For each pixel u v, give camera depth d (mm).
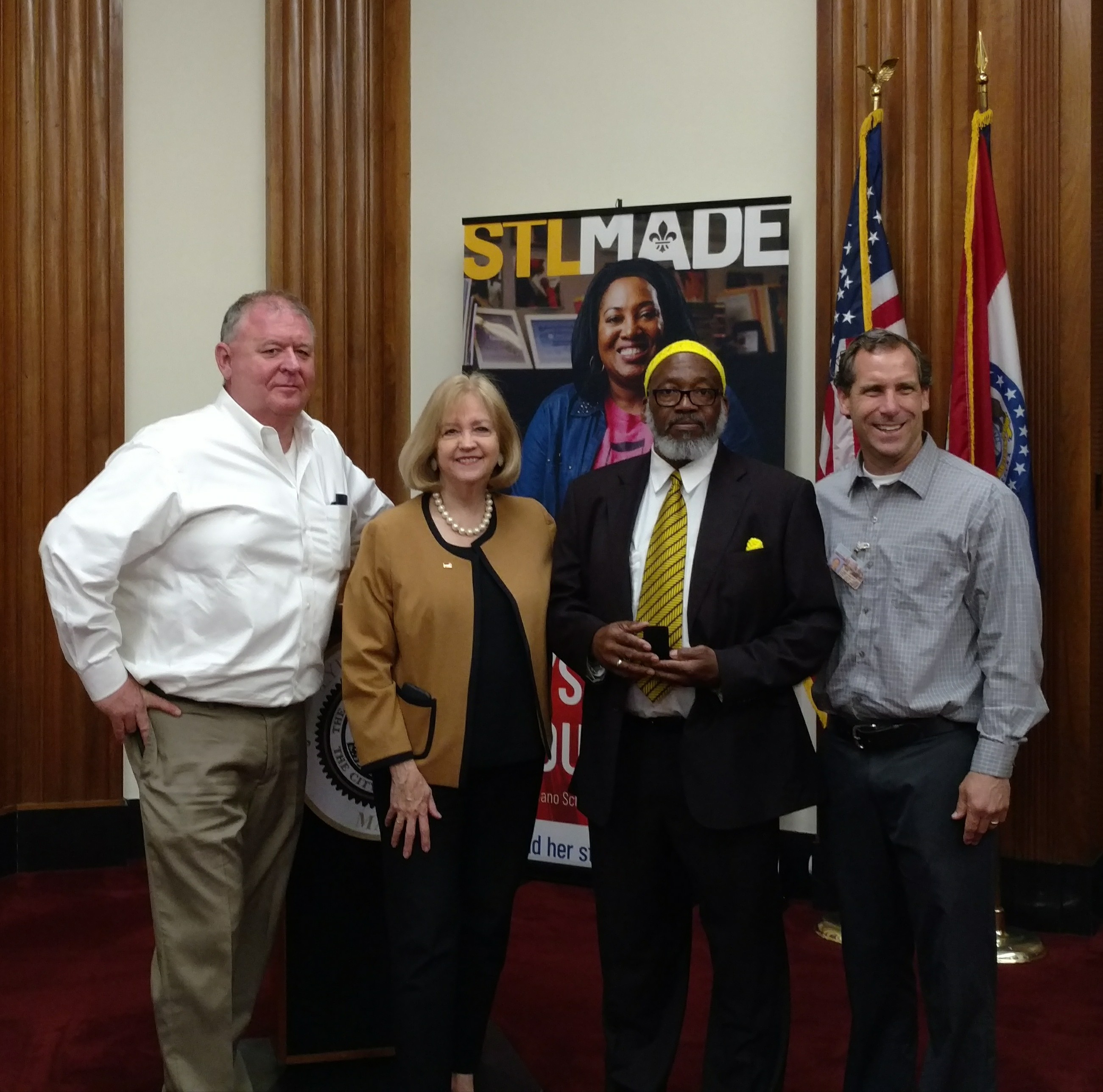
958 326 3938
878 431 2559
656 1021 2738
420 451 2762
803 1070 3131
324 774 3078
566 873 4715
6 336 4805
